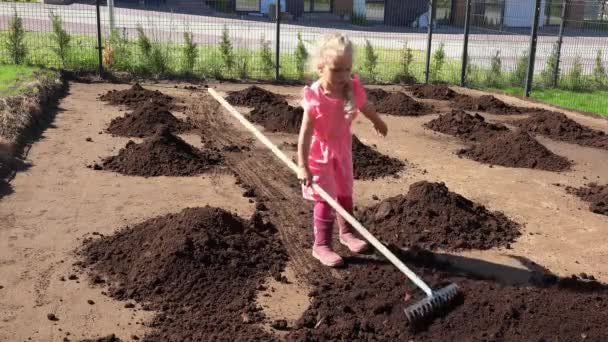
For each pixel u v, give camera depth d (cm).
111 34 1534
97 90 1226
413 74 1603
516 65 1625
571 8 3056
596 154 915
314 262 516
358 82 487
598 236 605
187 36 1465
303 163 475
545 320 407
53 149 811
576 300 436
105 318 425
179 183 706
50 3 2703
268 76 1486
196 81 1398
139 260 488
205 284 463
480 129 1001
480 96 1283
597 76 1656
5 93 997
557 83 1600
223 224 530
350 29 2686
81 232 559
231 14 2919
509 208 671
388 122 1071
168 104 1112
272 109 1021
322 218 510
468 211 604
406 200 599
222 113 1061
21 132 827
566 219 647
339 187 512
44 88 1102
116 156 778
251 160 803
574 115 1233
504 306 419
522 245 572
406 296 444
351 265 511
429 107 1199
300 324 420
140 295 453
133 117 932
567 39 2845
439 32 2786
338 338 404
